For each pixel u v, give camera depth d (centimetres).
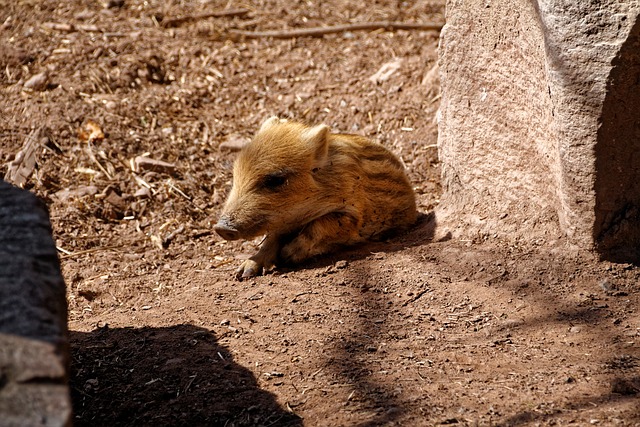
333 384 646
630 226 786
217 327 762
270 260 909
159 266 966
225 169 1182
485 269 812
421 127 1218
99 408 656
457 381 632
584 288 764
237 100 1353
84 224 1049
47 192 1100
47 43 1445
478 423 567
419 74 1326
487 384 623
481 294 774
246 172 898
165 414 632
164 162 1166
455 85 909
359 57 1443
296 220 917
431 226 952
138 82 1362
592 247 789
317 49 1499
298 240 909
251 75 1413
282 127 932
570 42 729
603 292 755
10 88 1308
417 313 757
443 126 945
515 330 711
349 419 591
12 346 402
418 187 1104
